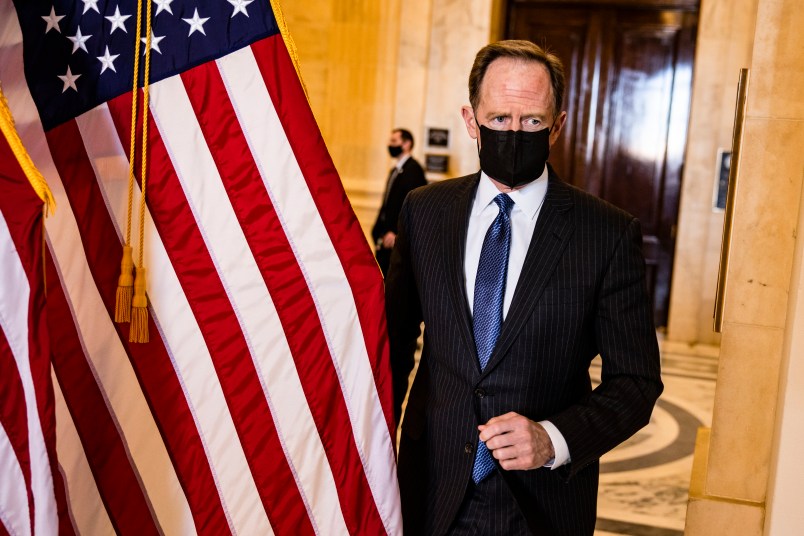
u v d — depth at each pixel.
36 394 1.55
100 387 1.86
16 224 1.56
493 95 1.82
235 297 1.92
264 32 1.93
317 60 9.31
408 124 9.27
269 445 1.93
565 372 1.87
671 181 9.77
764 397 2.82
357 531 1.95
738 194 2.79
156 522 1.89
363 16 9.20
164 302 1.89
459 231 1.95
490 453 1.86
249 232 1.92
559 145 9.96
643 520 4.35
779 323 2.79
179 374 1.90
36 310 1.56
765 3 2.73
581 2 9.73
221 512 1.92
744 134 2.77
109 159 1.87
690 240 9.18
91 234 1.86
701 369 7.95
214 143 1.91
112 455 1.87
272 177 1.92
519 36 9.91
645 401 1.81
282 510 1.93
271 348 1.93
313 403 1.94
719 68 8.91
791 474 2.53
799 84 2.72
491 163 1.84
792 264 2.75
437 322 1.93
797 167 2.73
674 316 9.29
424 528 1.93
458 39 9.12
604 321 1.86
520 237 1.91
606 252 1.86
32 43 1.86
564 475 1.82
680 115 9.68
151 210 1.88
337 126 9.34
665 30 9.62
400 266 2.08
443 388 1.92
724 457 2.87
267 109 1.92
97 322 1.86
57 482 1.58
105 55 1.87
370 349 1.94
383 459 1.95
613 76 9.77
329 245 1.93
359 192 9.32
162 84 1.89
